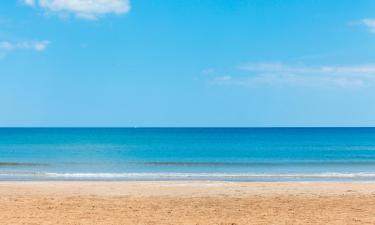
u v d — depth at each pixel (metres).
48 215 15.13
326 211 16.19
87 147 79.31
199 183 25.48
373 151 68.00
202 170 38.09
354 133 174.12
